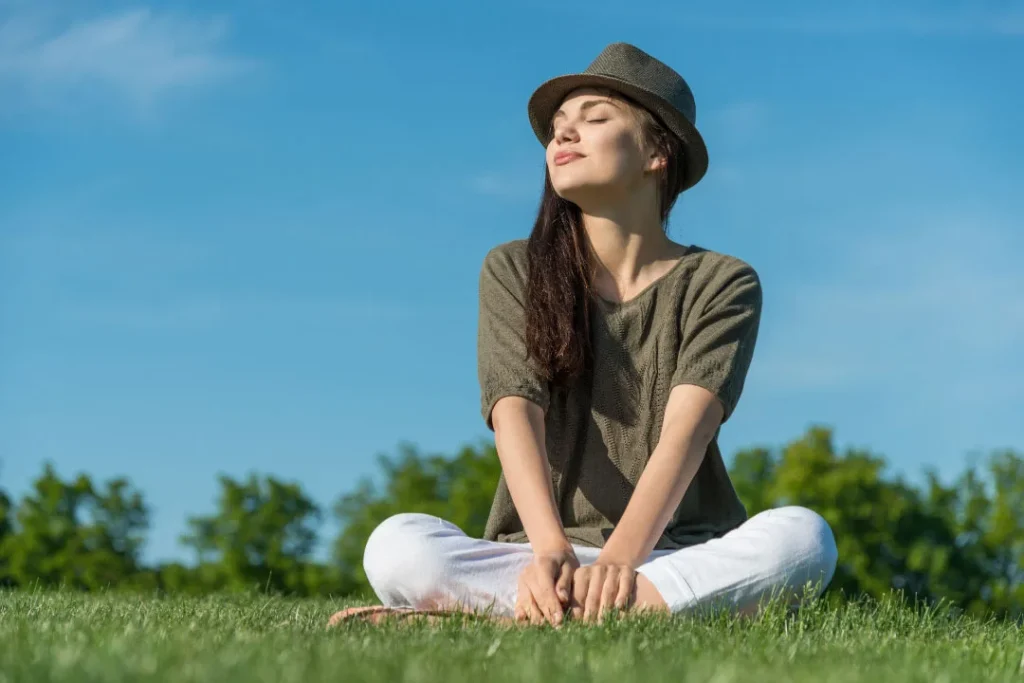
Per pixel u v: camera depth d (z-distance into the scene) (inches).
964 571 535.2
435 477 570.6
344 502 575.5
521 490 126.9
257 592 187.3
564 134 142.3
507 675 67.7
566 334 136.5
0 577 552.4
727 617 109.3
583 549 131.8
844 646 96.1
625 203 142.9
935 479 550.9
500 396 134.7
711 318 138.2
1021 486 536.4
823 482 545.6
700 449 129.8
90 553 557.6
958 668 82.7
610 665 73.2
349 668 66.9
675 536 137.3
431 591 122.0
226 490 576.7
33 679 60.9
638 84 140.9
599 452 139.8
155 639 82.1
